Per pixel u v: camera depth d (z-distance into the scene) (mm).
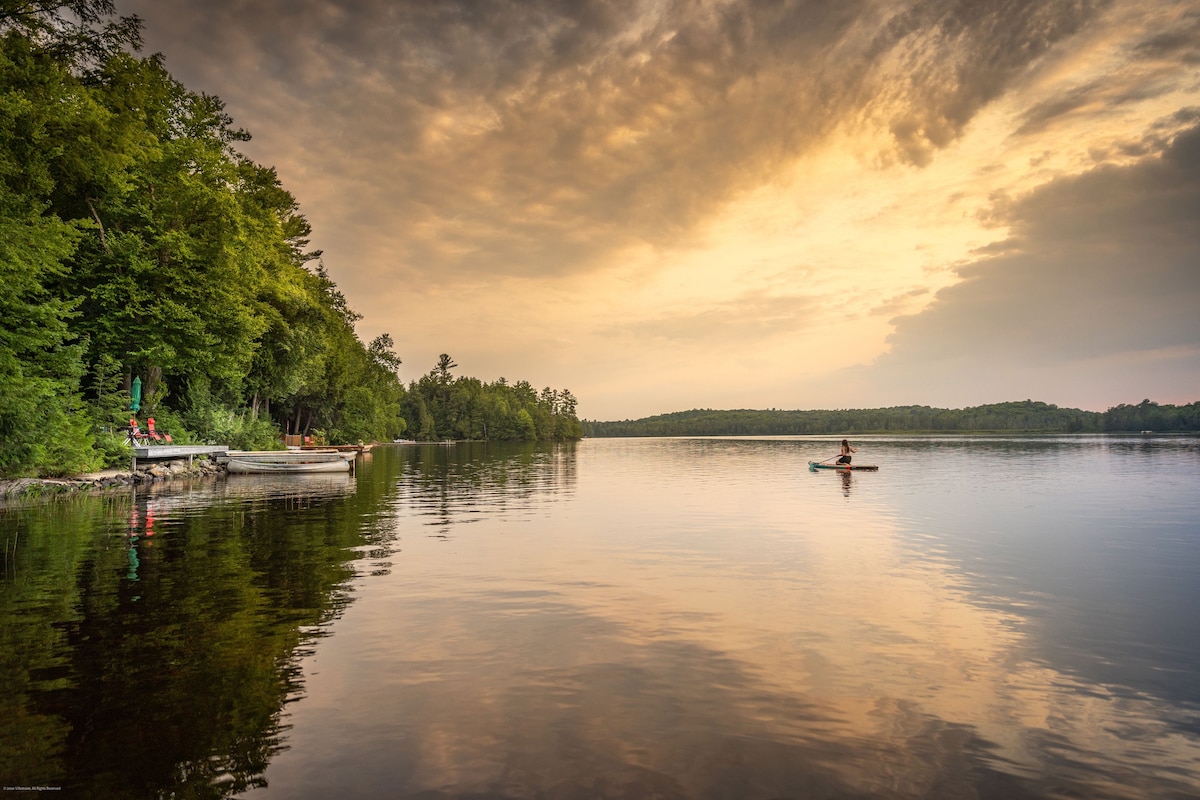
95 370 28219
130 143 26359
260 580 8930
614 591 8453
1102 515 16078
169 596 8023
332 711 4801
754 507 18203
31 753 4176
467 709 4844
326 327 61469
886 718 4734
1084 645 6363
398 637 6516
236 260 32094
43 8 21875
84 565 9773
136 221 29000
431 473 35094
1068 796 3742
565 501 20000
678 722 4645
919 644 6371
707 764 4051
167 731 4484
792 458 54594
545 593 8336
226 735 4422
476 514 16547
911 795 3723
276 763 4062
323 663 5777
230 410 43281
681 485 26359
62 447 21500
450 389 184000
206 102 34594
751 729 4543
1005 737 4461
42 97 22078
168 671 5562
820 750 4250
